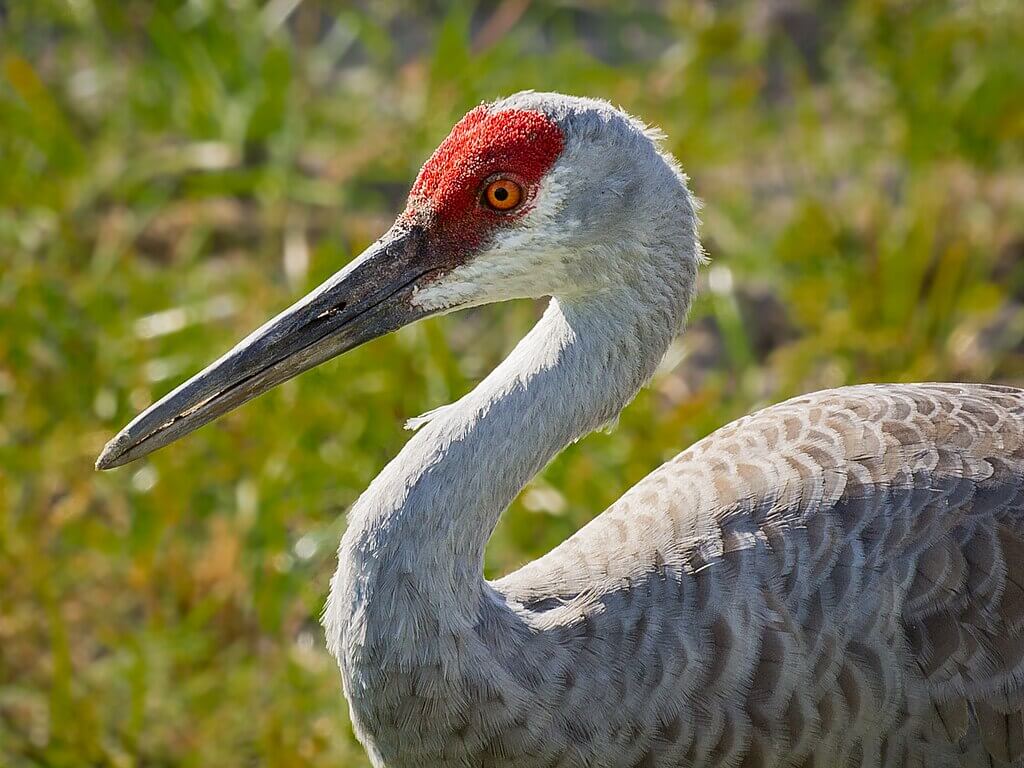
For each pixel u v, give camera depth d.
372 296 7.20
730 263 13.04
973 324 12.52
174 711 10.11
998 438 7.42
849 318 12.34
